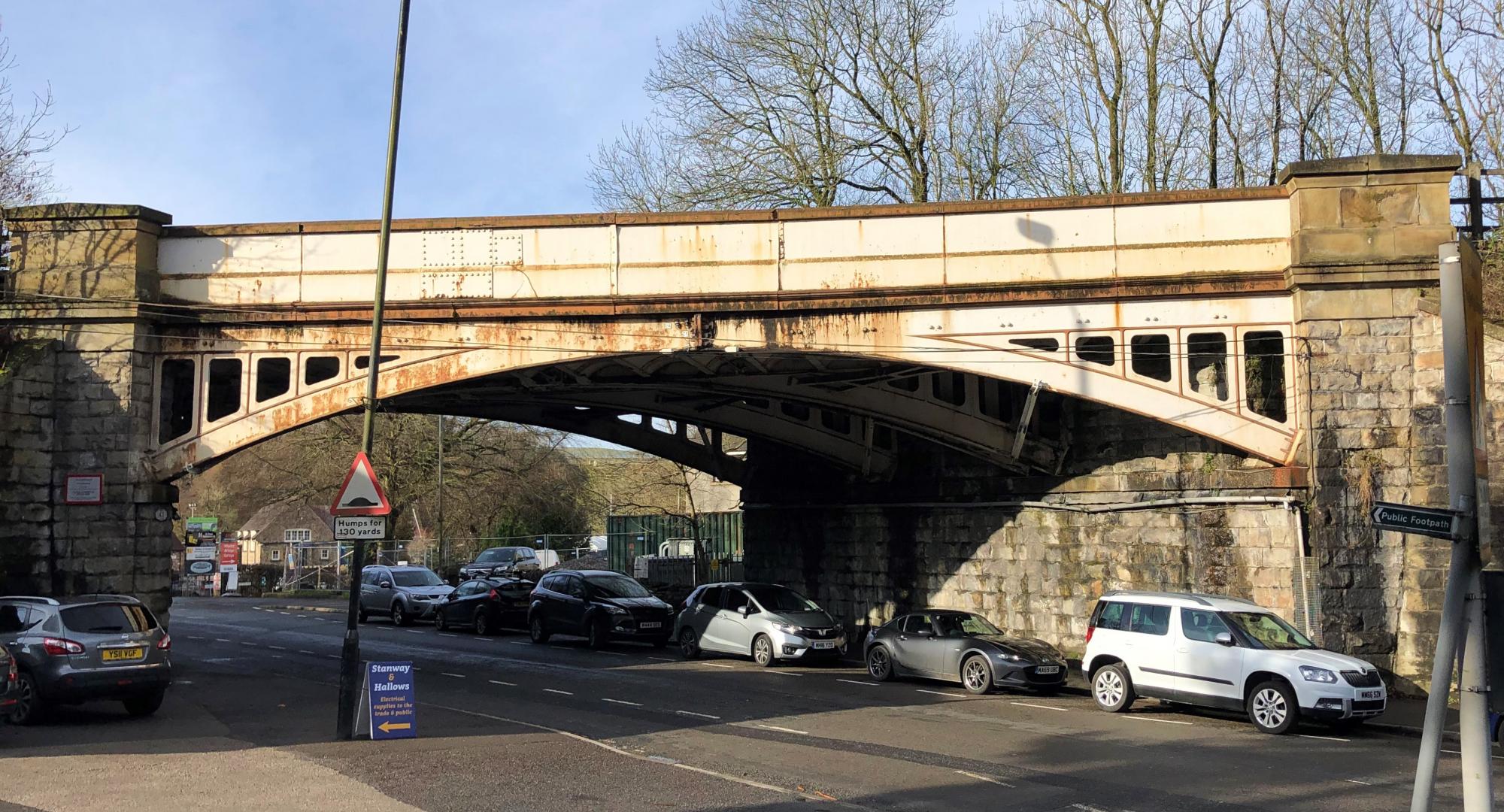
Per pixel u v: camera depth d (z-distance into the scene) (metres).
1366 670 14.66
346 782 10.62
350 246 20.55
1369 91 27.81
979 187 31.44
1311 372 18.58
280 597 49.69
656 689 18.75
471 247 20.42
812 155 31.27
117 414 19.91
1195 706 16.89
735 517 40.25
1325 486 18.44
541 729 14.38
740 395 23.78
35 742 13.09
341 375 20.25
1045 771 11.61
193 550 49.81
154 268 20.48
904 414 22.66
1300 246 18.62
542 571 40.81
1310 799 10.30
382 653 25.11
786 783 10.89
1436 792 10.60
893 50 31.05
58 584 19.45
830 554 29.23
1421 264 18.45
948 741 13.62
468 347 20.16
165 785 10.41
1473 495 7.08
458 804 9.70
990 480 24.44
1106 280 19.16
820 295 19.69
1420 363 18.47
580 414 29.27
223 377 23.02
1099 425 22.22
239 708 16.30
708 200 32.03
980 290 19.38
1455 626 6.98
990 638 19.39
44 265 20.12
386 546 50.28
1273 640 15.41
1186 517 20.36
